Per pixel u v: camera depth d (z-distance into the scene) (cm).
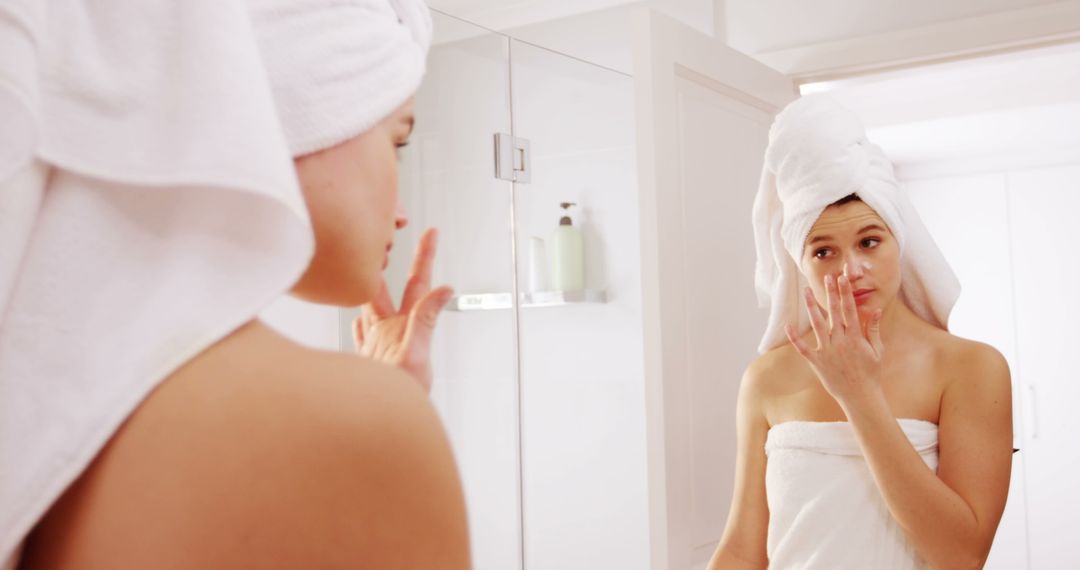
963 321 438
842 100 374
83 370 25
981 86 352
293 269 27
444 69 182
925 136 397
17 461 24
